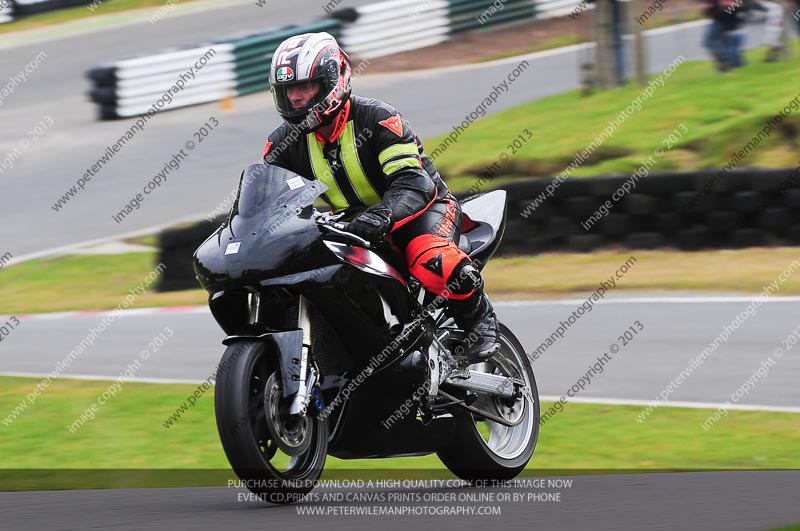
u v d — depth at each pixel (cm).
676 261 4109
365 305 1605
